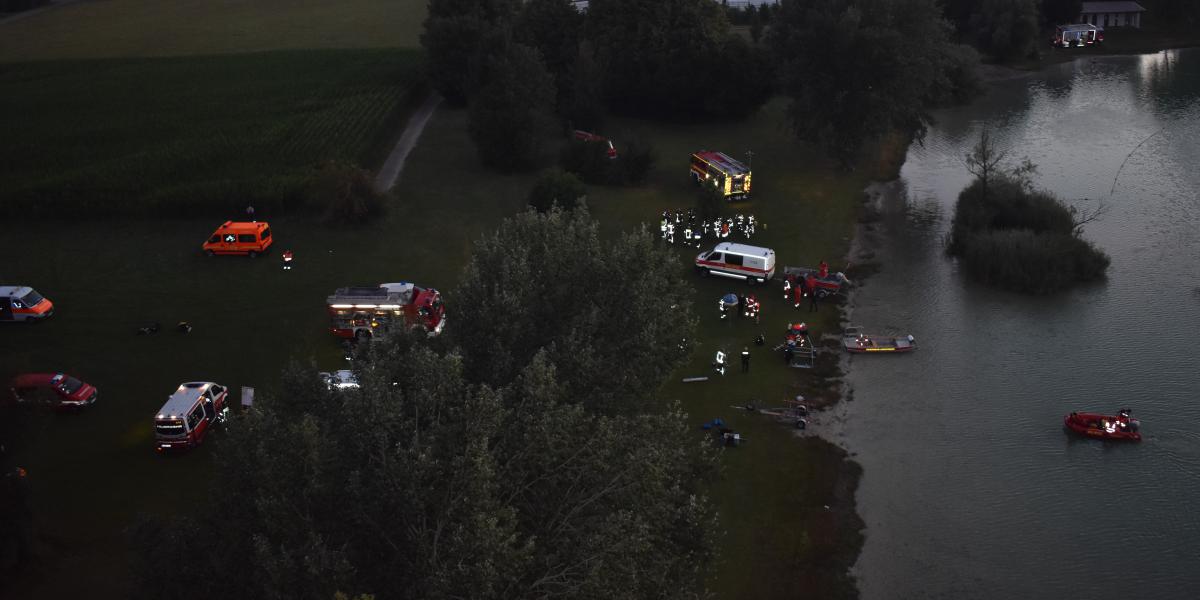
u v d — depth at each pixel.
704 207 84.19
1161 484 48.91
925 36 98.44
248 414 33.25
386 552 31.09
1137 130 111.75
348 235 81.50
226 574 30.98
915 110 98.06
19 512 40.97
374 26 183.00
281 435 32.03
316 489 29.92
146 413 54.12
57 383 53.38
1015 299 70.88
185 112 117.31
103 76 139.62
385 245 79.75
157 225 82.56
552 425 32.53
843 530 46.28
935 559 44.19
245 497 31.80
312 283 71.94
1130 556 44.00
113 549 43.00
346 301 62.16
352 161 89.50
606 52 120.06
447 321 41.72
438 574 27.95
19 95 127.88
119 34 180.25
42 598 40.00
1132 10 166.75
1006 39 149.38
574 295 43.50
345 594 26.77
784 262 77.88
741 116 121.62
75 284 71.00
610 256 44.78
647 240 45.62
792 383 59.06
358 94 124.44
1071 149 105.94
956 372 60.38
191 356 60.44
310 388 36.31
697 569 35.69
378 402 32.31
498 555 28.44
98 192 84.38
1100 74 142.75
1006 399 57.09
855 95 96.94
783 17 115.62
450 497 30.23
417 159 103.12
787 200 93.31
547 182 86.88
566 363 38.31
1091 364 60.75
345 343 59.34
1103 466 50.53
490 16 126.88
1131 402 56.22
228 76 137.88
